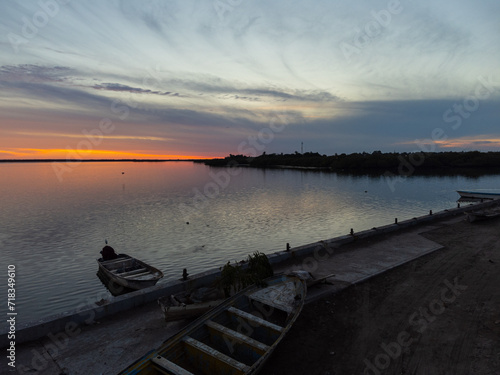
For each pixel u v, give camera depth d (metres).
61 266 19.28
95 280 17.16
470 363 5.70
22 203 45.03
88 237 25.91
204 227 28.70
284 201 43.84
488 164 94.25
